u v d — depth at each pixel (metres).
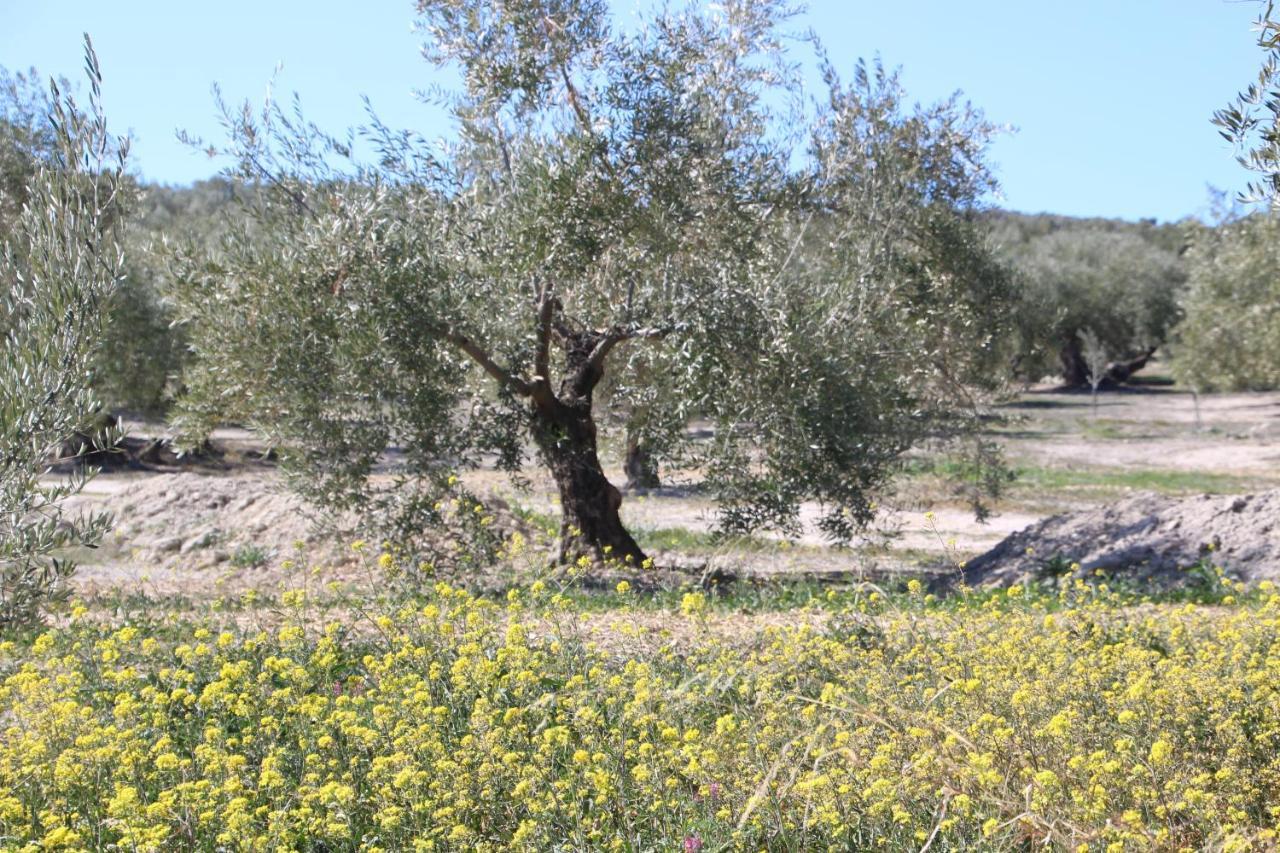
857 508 12.16
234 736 5.65
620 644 7.60
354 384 10.90
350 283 11.11
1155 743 4.62
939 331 14.92
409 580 9.66
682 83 12.20
